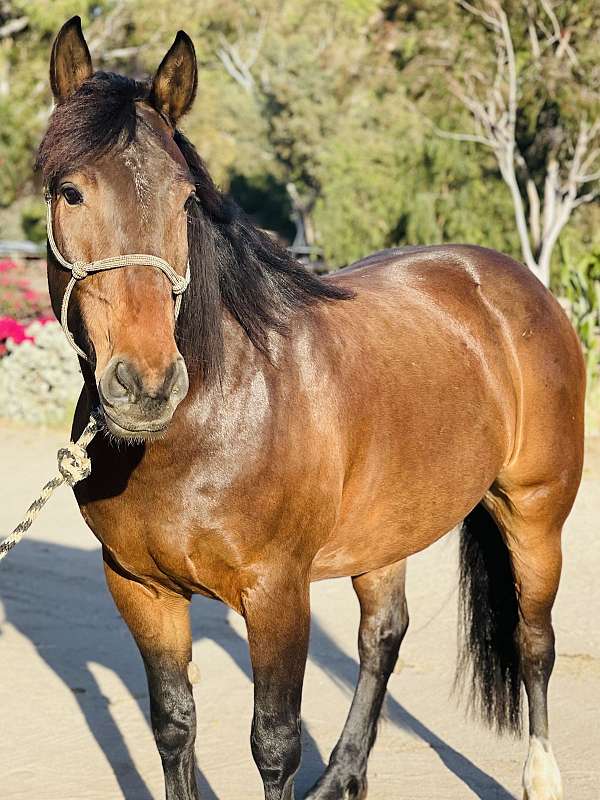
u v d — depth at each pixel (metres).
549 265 20.56
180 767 2.74
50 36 24.61
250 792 3.26
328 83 34.84
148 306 2.17
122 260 2.18
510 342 3.43
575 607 4.98
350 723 3.32
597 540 6.11
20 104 23.84
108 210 2.18
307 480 2.61
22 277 15.67
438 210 21.45
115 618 5.04
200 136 29.27
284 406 2.57
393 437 2.89
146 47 24.47
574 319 10.23
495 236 21.56
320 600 5.27
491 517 3.55
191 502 2.47
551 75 19.45
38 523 6.79
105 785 3.32
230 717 3.85
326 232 22.67
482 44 20.78
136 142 2.21
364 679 3.38
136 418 2.13
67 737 3.69
